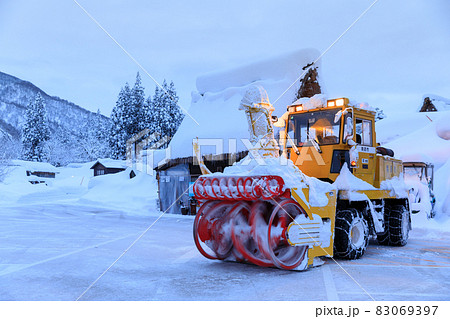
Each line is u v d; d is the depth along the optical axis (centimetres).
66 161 9112
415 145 2111
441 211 1481
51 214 2108
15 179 6194
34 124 9369
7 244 1012
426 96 3562
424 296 516
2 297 509
